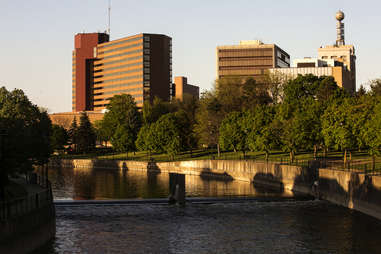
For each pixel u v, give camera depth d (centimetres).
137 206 6469
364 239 4666
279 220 5588
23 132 5259
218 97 16925
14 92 9588
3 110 9112
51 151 7606
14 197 5016
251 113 13200
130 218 5691
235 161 11056
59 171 14888
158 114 19912
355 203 6172
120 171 14700
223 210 6228
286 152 12344
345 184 6481
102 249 4334
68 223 5372
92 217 5722
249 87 16738
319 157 10481
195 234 4928
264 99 16550
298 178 8362
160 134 14338
